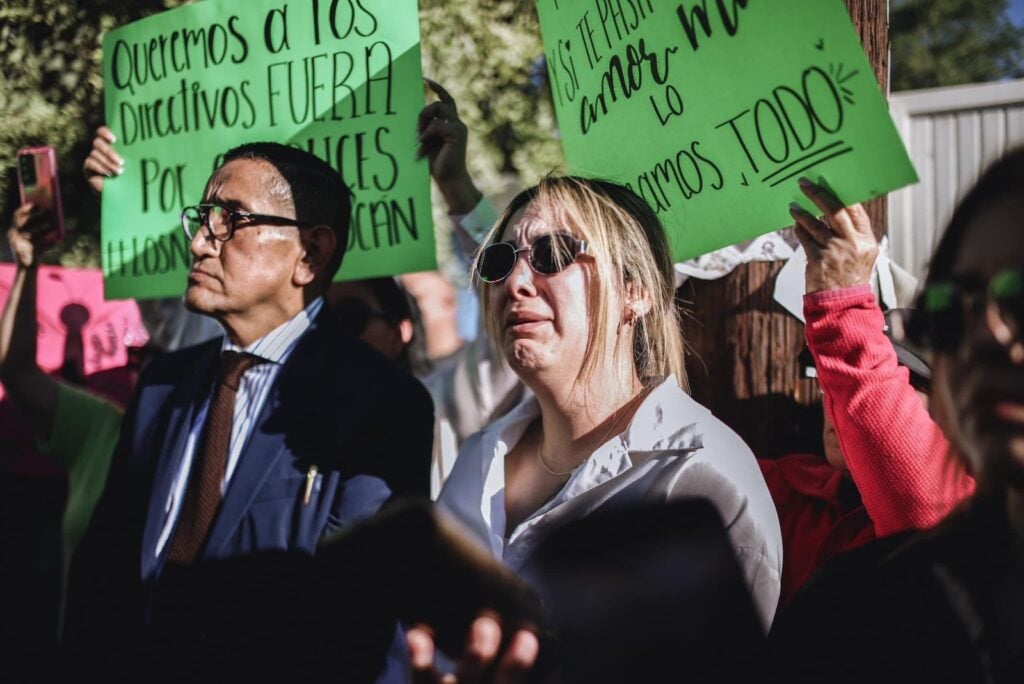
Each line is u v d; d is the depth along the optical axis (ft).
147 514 5.84
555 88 6.22
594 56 5.86
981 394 2.61
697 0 5.22
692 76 5.31
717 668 4.03
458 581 3.91
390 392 5.77
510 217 5.06
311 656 5.13
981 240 2.66
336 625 5.10
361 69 6.98
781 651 3.26
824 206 4.72
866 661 2.99
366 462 5.51
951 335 2.69
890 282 6.80
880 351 4.64
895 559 3.08
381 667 5.13
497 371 8.02
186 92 7.59
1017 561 2.79
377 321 7.94
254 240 6.03
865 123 4.61
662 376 4.84
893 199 11.91
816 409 7.11
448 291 10.19
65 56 13.79
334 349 6.00
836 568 3.26
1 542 10.82
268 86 7.27
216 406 5.97
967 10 40.16
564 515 4.55
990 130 11.37
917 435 4.48
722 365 7.22
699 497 4.32
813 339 4.77
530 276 4.75
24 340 7.84
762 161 5.05
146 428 6.24
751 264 7.11
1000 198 2.66
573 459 4.82
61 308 10.72
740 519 4.32
